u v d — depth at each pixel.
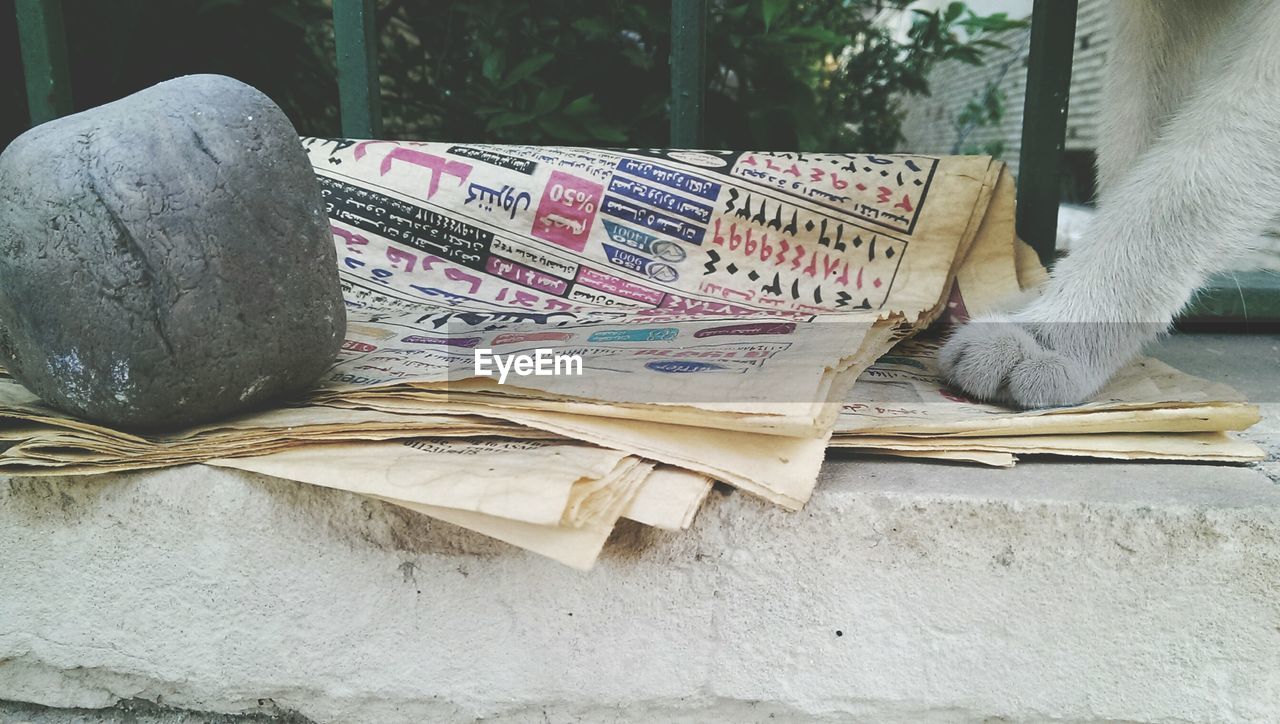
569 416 0.32
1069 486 0.32
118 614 0.34
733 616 0.32
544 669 0.33
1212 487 0.31
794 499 0.30
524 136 0.70
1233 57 0.40
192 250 0.30
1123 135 0.52
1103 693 0.32
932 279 0.45
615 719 0.34
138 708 0.35
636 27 0.71
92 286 0.29
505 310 0.44
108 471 0.32
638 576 0.32
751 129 0.73
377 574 0.33
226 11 0.66
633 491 0.29
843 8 1.04
